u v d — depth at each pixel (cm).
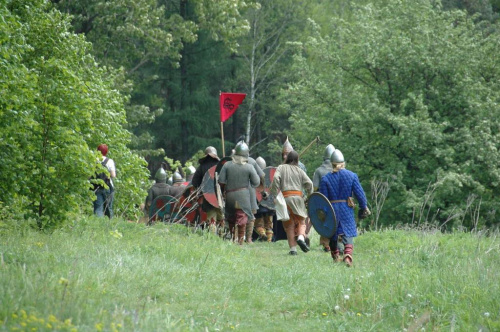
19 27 2969
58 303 1430
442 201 7175
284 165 3052
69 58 3956
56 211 2812
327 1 12350
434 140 7088
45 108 2839
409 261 2723
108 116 4147
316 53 8594
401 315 1733
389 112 7412
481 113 7319
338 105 7906
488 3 11506
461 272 2178
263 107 12275
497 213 7075
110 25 7444
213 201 3428
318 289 2153
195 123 11112
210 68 11469
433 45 7662
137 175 4494
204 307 1798
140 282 1941
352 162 7675
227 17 8119
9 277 1596
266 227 3772
